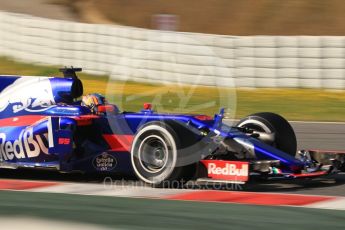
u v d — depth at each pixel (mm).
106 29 60156
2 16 68438
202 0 83812
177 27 80125
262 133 24047
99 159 23094
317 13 76125
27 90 24703
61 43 62844
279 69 54406
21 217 17719
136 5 87375
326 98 50906
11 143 23812
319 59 53375
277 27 76125
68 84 24344
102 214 18000
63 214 18016
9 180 23547
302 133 36906
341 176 24922
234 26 78438
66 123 22422
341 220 17266
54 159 23250
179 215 17875
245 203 19516
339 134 36531
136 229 16359
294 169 21656
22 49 65812
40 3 85188
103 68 60531
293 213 18109
